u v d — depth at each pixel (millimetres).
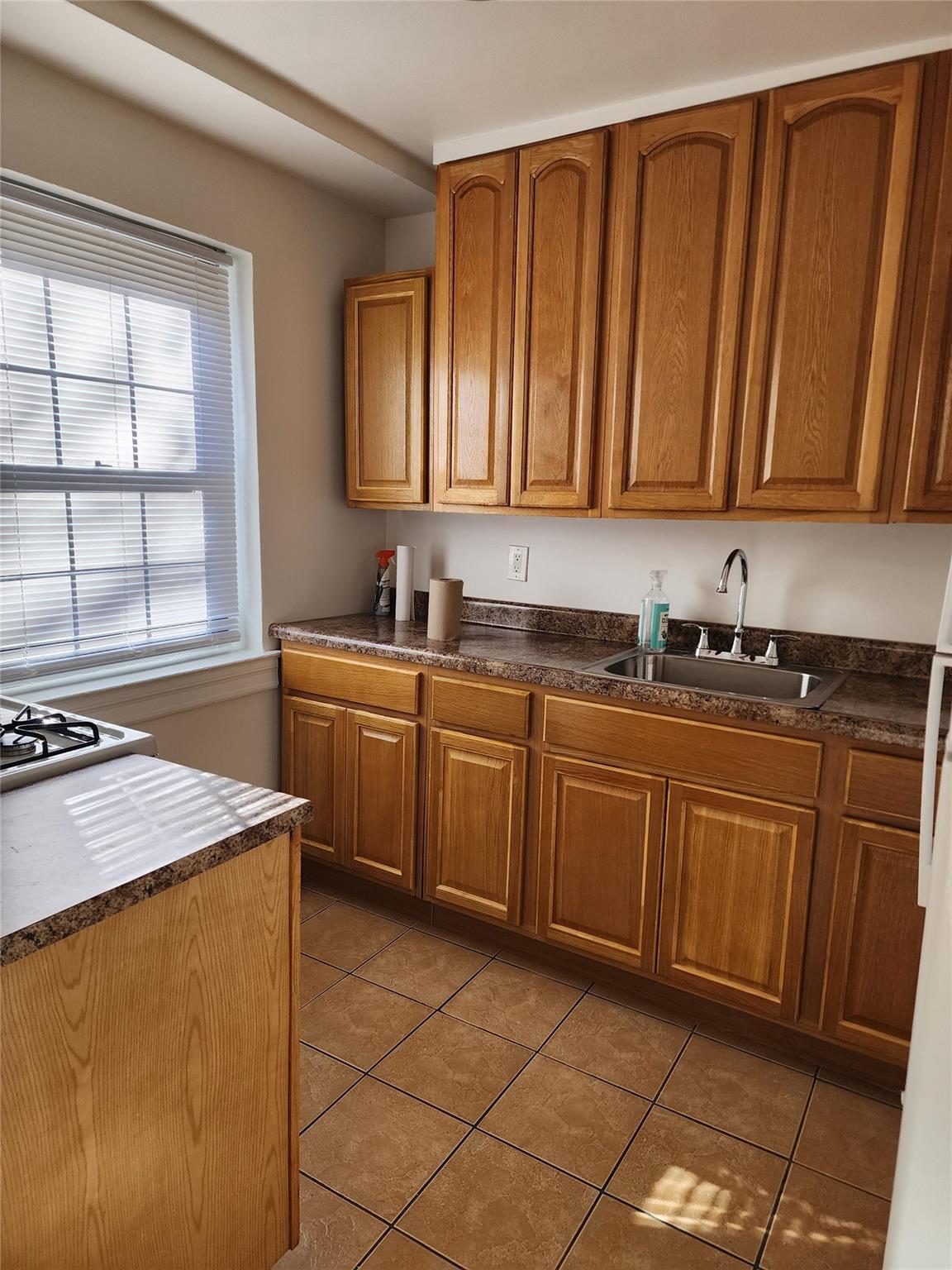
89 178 2014
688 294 2084
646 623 2439
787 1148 1696
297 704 2691
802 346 1961
